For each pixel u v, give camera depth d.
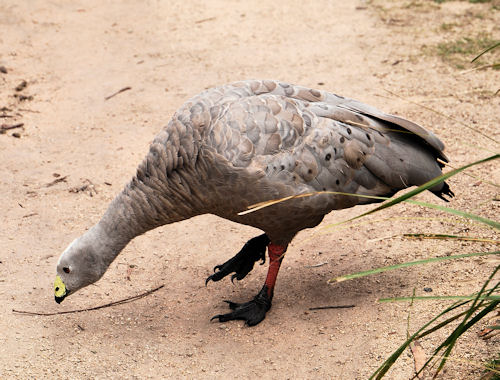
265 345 2.63
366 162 2.64
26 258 2.91
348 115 2.66
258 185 2.57
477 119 3.30
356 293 2.73
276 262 2.71
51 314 2.74
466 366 2.46
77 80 3.71
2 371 2.58
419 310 2.62
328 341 2.61
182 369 2.59
